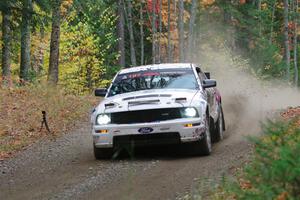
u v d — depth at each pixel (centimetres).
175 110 1430
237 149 1498
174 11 6994
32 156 1700
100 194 1108
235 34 6575
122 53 5684
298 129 866
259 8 7038
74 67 4184
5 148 1864
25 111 2603
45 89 3212
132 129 1427
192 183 1125
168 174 1248
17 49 4353
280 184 721
